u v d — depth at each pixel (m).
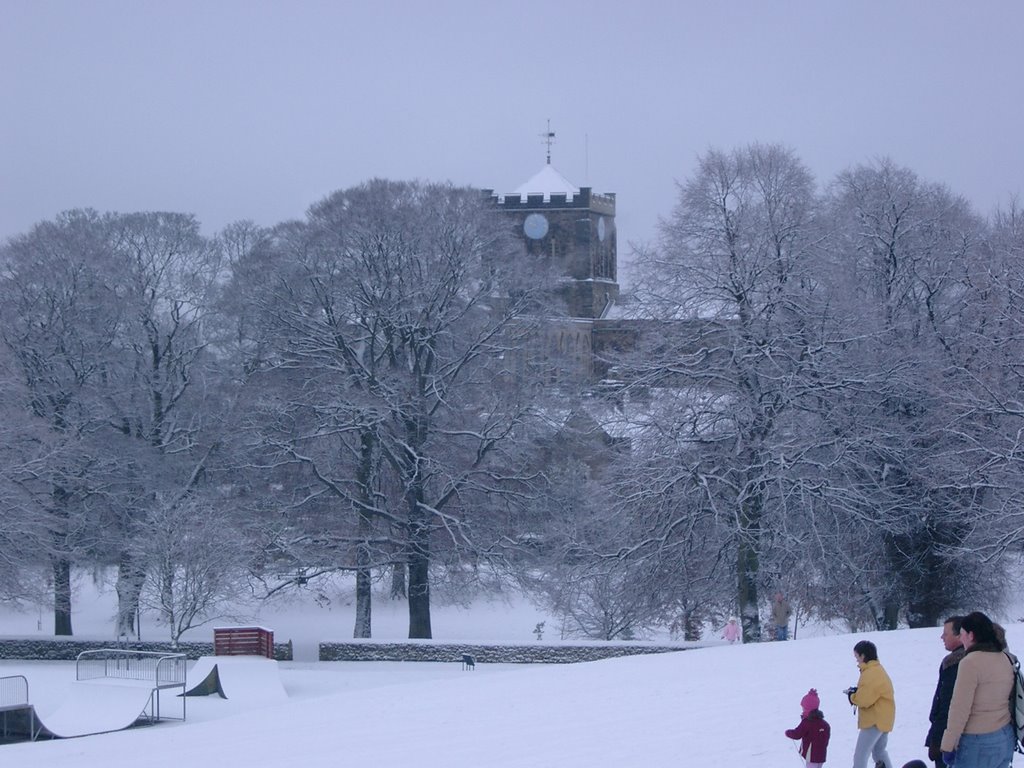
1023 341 39.66
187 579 46.50
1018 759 13.52
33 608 57.09
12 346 50.94
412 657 45.06
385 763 17.09
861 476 40.50
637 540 40.66
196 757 19.81
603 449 43.50
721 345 39.91
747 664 24.73
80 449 48.56
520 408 49.88
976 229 48.84
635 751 16.08
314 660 46.47
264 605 52.47
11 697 33.25
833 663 23.72
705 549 40.28
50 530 48.41
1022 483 36.91
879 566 40.75
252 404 50.34
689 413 39.94
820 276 40.72
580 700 21.78
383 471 51.31
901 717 16.70
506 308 51.69
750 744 15.84
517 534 50.47
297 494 50.69
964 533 41.12
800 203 41.47
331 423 49.09
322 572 49.97
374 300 50.06
